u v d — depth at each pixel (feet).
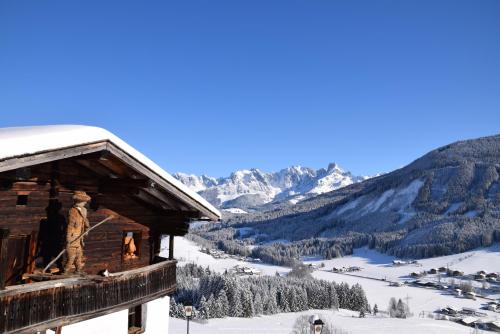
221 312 303.89
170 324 189.06
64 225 34.12
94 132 26.66
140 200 42.60
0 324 25.17
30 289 26.91
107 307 33.14
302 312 345.31
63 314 29.37
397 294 485.97
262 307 325.21
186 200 35.81
